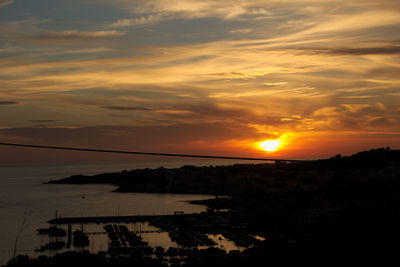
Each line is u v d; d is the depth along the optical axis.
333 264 112.69
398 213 177.88
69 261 126.00
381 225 166.00
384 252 112.00
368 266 102.50
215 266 144.75
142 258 156.00
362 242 126.44
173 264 157.00
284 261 129.38
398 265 100.19
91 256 133.75
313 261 118.81
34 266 121.38
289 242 182.25
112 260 140.88
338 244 133.25
